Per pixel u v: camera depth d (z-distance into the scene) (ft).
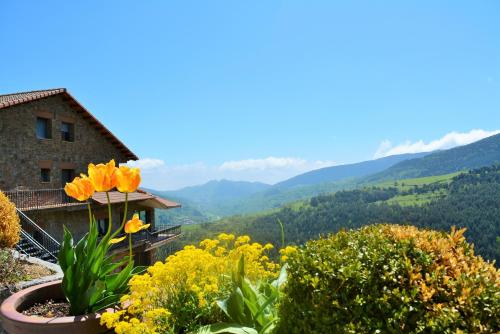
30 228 60.29
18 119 63.31
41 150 67.56
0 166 59.77
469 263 8.99
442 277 8.48
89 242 11.10
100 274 11.51
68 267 10.98
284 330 9.98
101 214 76.28
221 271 12.80
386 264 9.01
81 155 77.41
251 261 13.42
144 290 10.16
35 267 28.45
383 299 8.34
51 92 67.62
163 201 88.48
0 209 31.76
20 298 11.14
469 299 7.93
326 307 9.01
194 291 11.18
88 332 9.56
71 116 75.20
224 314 11.68
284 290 10.47
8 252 28.27
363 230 11.20
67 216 68.23
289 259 10.37
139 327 9.19
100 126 80.59
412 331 7.86
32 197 61.98
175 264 11.39
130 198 77.20
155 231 88.28
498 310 7.79
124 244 69.87
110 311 10.34
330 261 9.57
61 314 10.88
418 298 8.30
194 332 10.57
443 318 7.71
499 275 8.58
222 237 13.78
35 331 9.24
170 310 11.03
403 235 9.88
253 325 10.95
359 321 8.48
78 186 10.96
